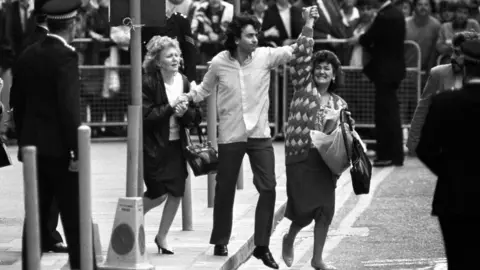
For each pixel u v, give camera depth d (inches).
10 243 903.7
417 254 904.9
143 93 850.8
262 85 842.8
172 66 855.1
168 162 852.0
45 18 754.2
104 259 775.1
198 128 877.8
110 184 1238.3
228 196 847.1
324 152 803.4
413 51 1592.0
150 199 855.7
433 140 625.3
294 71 822.5
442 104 623.5
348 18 1610.5
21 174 1325.0
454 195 617.6
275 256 915.4
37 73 701.3
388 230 1012.5
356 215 1091.3
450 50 1587.1
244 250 900.6
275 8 1603.1
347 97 1601.9
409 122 1601.9
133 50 794.2
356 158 804.6
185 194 952.3
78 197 711.7
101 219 1009.5
